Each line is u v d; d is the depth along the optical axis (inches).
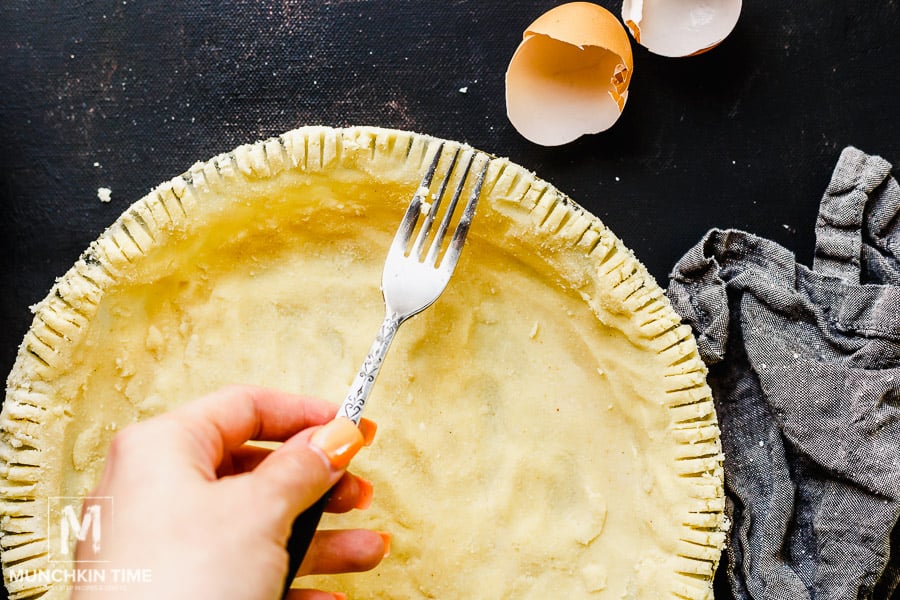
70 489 16.4
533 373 17.1
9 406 16.0
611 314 16.5
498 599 16.8
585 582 16.8
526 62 17.6
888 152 18.5
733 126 18.6
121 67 18.5
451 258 15.9
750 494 17.6
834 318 17.8
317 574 16.2
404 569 16.8
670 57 18.3
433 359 17.0
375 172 16.3
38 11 18.5
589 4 17.4
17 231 18.5
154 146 18.5
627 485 16.9
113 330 16.6
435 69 18.6
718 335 17.6
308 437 14.1
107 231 16.3
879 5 18.5
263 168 16.2
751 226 18.5
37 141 18.6
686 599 16.3
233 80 18.5
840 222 18.0
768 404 17.6
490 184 16.3
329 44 18.6
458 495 16.9
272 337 17.0
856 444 17.1
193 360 16.8
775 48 18.6
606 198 18.6
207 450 14.0
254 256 17.0
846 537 17.2
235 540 13.1
